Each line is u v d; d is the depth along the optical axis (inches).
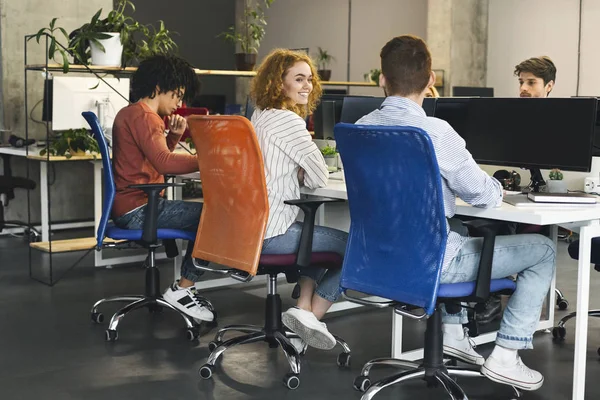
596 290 193.0
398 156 101.5
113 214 152.9
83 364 135.6
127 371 132.1
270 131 126.7
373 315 170.1
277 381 127.6
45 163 246.5
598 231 108.5
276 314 135.1
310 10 482.3
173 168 146.2
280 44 504.7
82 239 220.1
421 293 104.0
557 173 141.4
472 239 108.6
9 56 263.9
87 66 204.2
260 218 122.3
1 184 239.6
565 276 207.9
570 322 162.6
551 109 132.4
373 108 173.8
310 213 123.3
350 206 112.7
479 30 404.2
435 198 100.3
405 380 121.6
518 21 388.2
